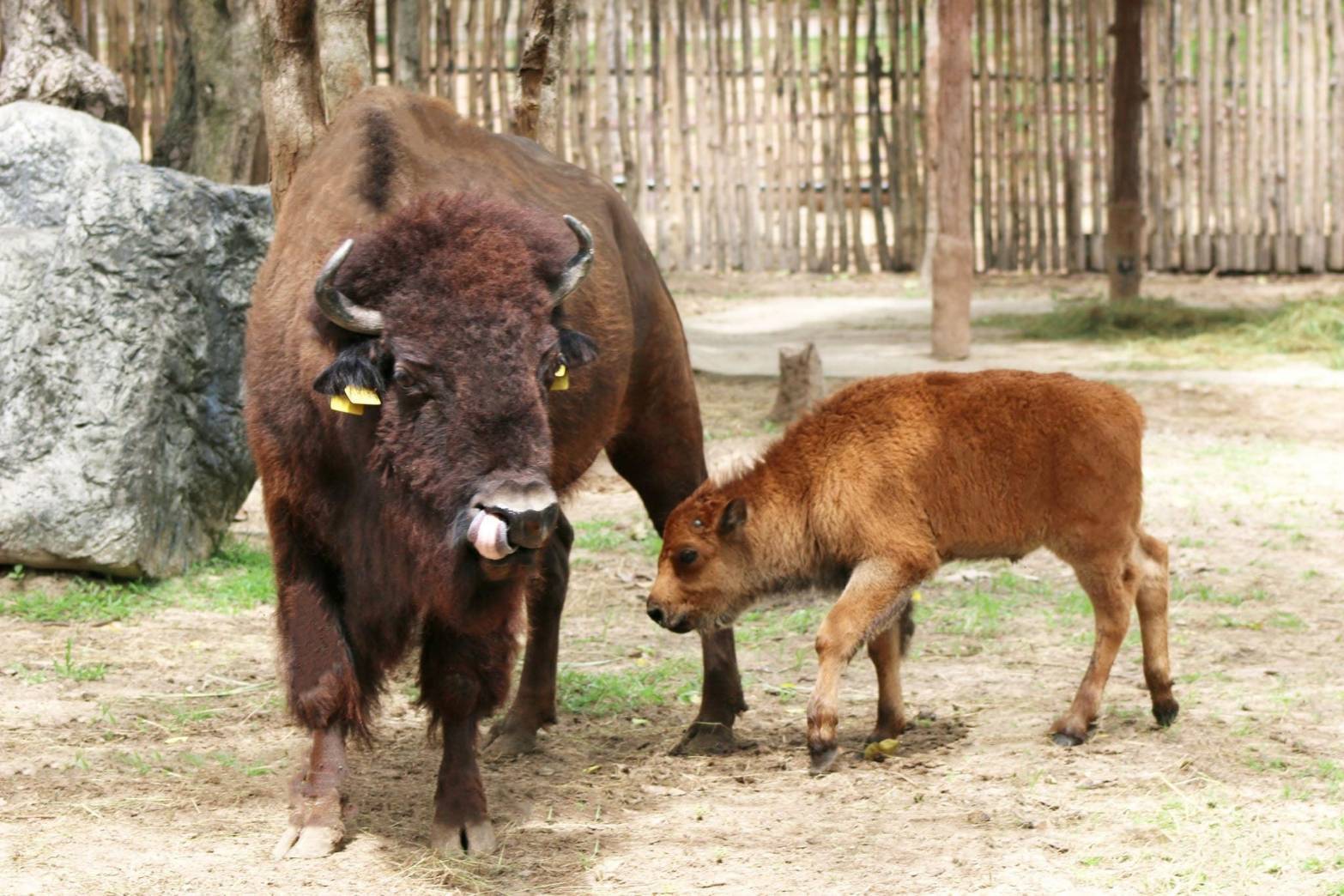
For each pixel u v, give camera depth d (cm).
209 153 1345
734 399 1410
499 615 470
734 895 463
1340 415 1366
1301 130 2333
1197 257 2361
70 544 821
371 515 482
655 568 927
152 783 563
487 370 440
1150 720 638
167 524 871
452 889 468
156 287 858
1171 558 934
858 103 2756
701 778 584
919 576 595
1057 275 2352
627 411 650
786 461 612
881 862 489
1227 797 541
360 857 492
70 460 827
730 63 2316
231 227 906
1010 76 2295
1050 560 955
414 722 657
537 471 438
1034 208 2353
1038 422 596
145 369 845
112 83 1210
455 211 463
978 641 775
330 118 793
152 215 859
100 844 499
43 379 837
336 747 507
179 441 880
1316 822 515
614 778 584
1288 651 745
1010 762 589
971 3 1577
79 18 1945
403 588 480
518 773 590
